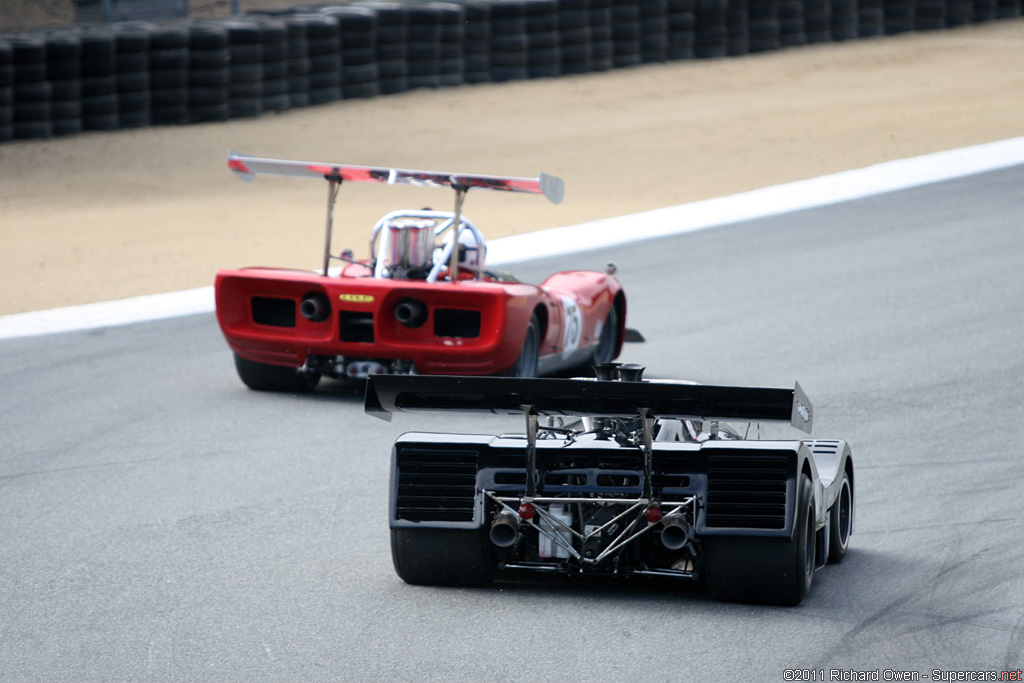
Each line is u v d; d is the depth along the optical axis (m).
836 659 17.56
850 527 23.75
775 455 19.20
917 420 34.69
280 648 18.28
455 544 20.44
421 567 20.77
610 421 21.69
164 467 30.36
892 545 23.83
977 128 92.69
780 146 90.31
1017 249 60.50
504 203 77.19
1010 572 21.81
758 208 72.56
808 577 20.12
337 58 104.44
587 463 19.98
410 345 35.12
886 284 54.88
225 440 33.00
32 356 44.16
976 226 65.88
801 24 125.50
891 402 36.84
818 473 21.62
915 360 42.16
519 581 21.47
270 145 92.06
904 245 62.50
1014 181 76.06
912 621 19.22
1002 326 46.78
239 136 94.50
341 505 26.98
